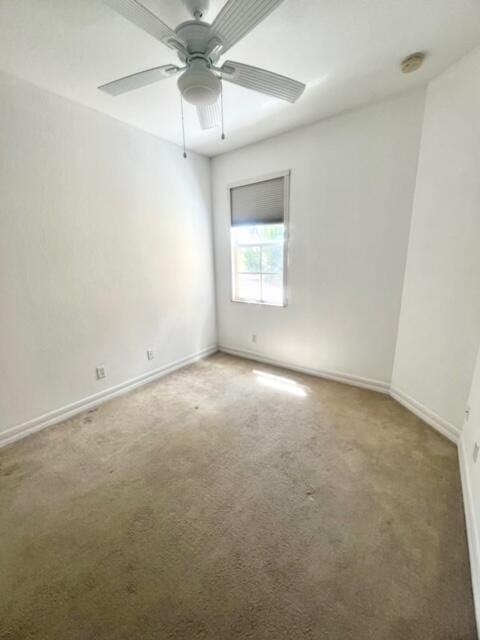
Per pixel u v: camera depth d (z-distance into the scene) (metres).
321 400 2.65
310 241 2.93
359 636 1.01
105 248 2.58
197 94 1.45
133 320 2.90
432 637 1.00
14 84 1.91
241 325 3.75
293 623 1.05
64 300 2.34
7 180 1.95
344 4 1.41
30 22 1.45
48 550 1.33
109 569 1.24
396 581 1.17
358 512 1.49
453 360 2.01
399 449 1.97
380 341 2.70
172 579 1.20
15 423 2.13
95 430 2.25
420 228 2.25
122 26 1.49
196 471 1.80
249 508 1.53
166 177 3.04
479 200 1.78
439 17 1.50
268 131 2.85
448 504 1.53
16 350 2.10
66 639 1.01
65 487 1.70
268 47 1.70
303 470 1.79
